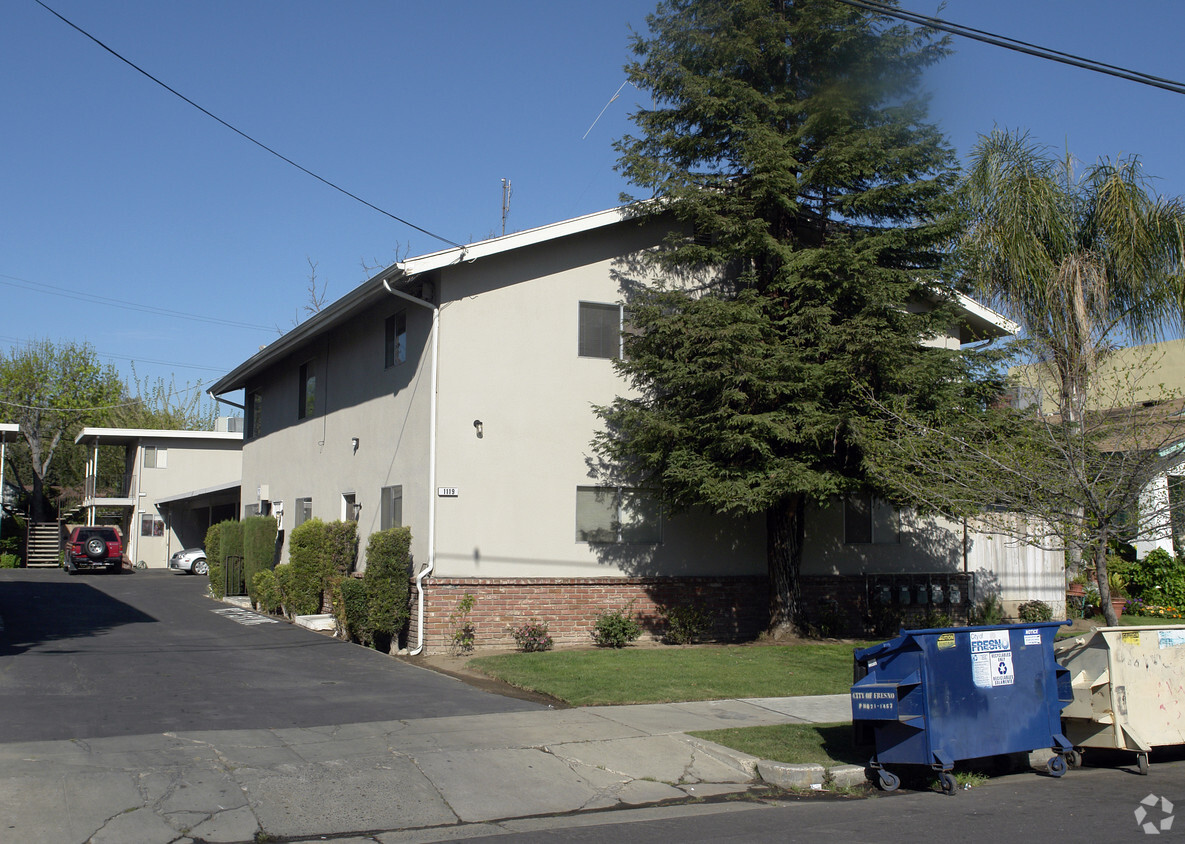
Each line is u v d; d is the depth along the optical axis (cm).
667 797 799
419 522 1532
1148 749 905
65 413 5172
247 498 2788
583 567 1603
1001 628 882
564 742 897
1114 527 1043
